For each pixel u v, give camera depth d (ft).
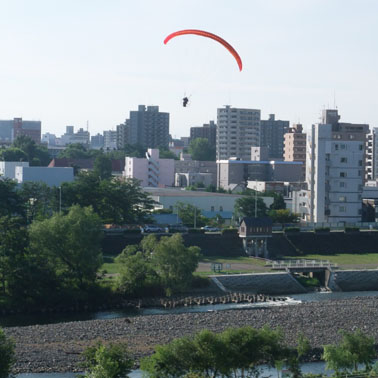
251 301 524.93
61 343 387.34
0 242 501.56
